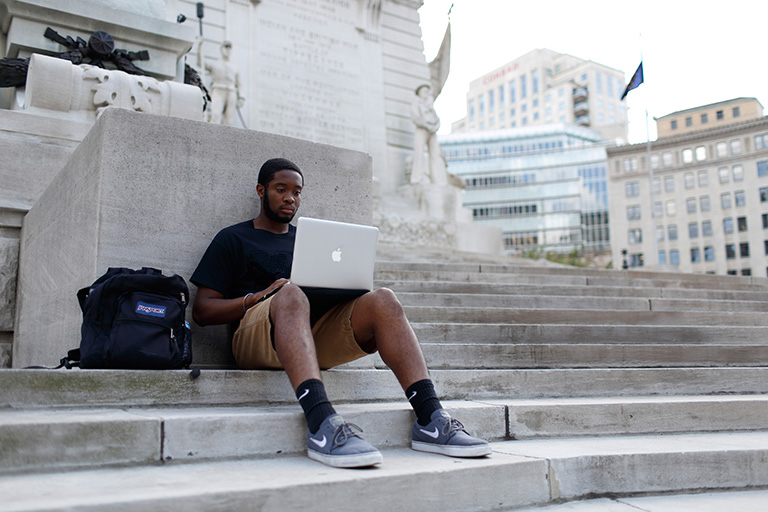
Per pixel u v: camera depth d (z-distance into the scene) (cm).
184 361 308
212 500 195
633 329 552
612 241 7406
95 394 276
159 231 369
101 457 233
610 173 7544
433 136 1628
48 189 489
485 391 391
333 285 300
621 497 281
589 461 277
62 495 191
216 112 1307
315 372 268
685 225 7069
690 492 293
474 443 269
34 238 524
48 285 464
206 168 387
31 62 612
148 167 371
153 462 241
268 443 263
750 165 6738
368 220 436
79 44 714
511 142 8150
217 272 341
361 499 221
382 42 1672
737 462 303
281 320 279
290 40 1515
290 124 1478
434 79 1800
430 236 1480
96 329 296
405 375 291
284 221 361
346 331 305
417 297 618
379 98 1623
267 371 316
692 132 7062
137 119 370
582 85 11350
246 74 1445
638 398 408
